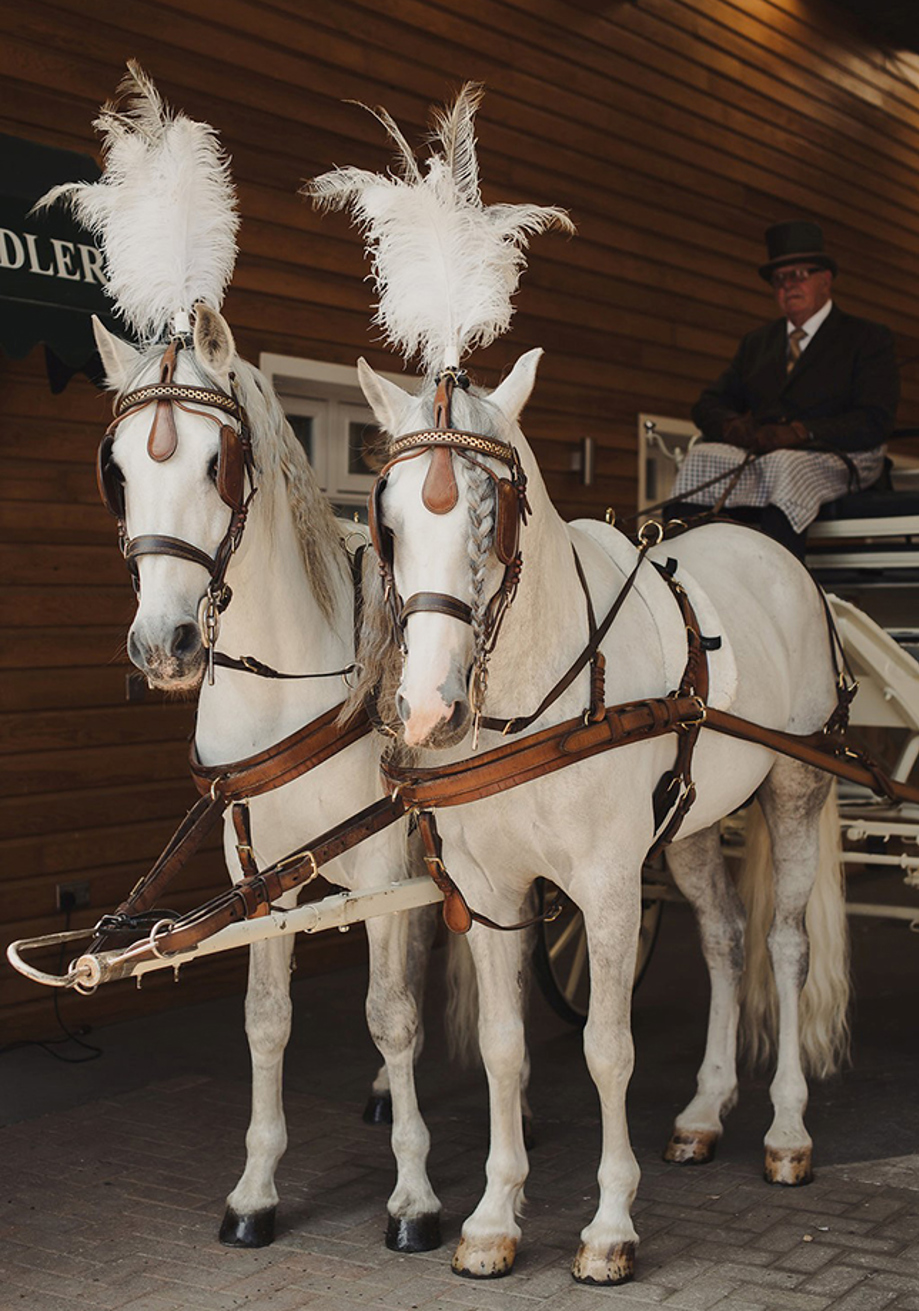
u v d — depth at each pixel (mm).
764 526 4867
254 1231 3566
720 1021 4238
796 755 3955
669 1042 5367
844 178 9695
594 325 7715
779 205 9102
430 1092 4824
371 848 3453
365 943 6695
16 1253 3547
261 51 5965
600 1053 3264
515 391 2934
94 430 5551
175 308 3252
